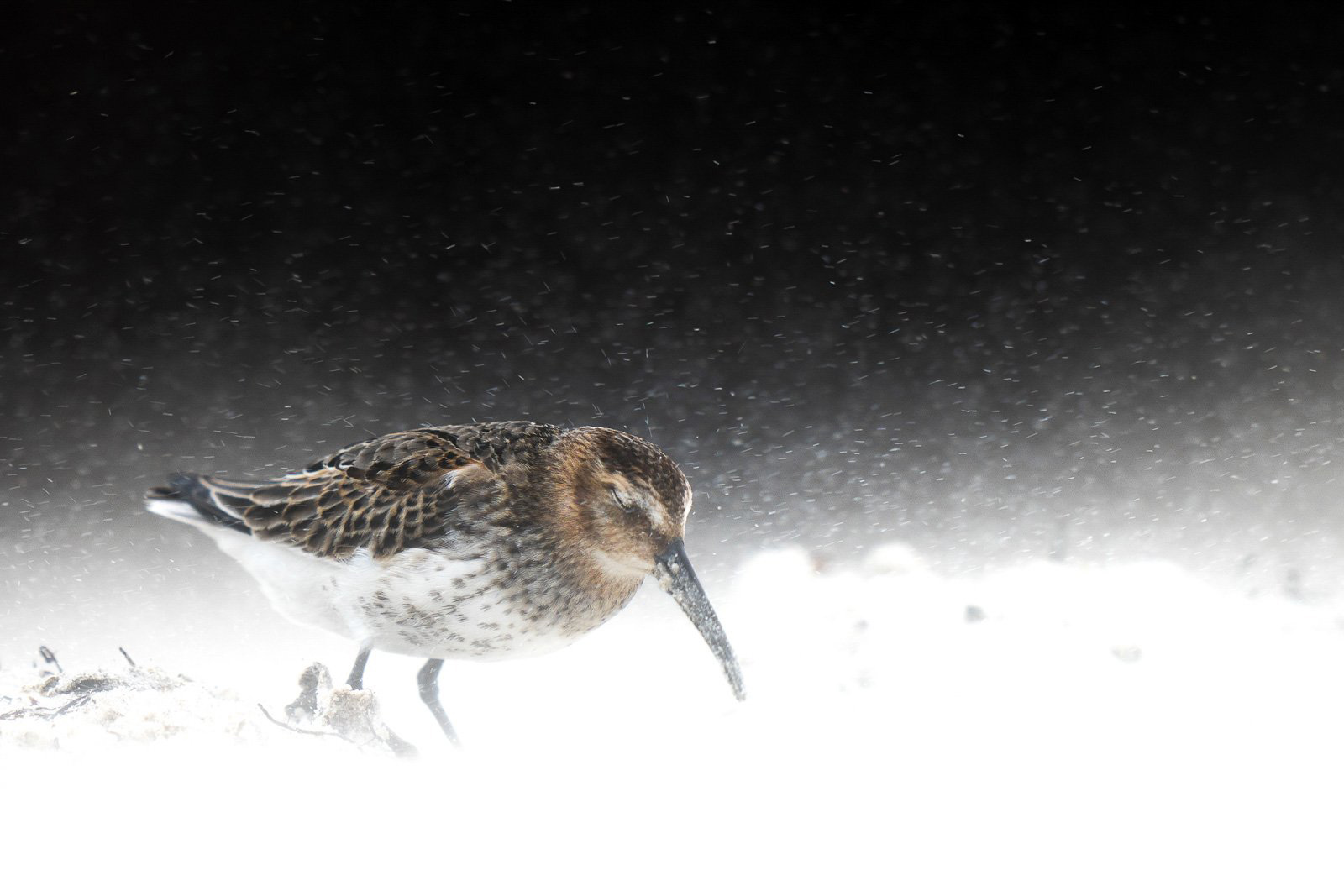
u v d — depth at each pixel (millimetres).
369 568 6855
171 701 6012
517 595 6840
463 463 6992
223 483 7543
